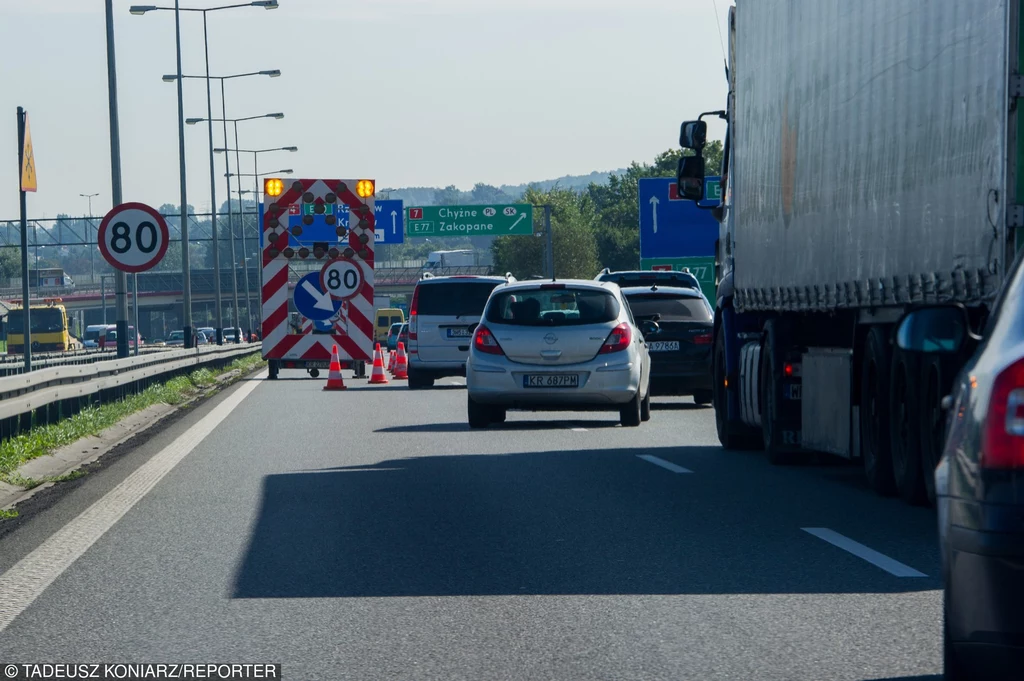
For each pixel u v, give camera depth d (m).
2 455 29.28
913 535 21.00
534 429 41.22
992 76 19.53
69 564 19.16
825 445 28.53
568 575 18.05
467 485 27.47
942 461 11.27
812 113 28.58
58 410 36.66
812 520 22.61
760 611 15.84
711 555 19.38
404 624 15.38
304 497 25.91
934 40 21.84
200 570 18.64
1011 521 10.06
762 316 33.88
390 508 24.36
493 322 40.31
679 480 28.20
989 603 10.18
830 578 17.66
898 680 12.80
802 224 29.22
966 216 20.50
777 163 31.30
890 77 23.92
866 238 25.14
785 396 30.80
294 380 76.81
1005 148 19.09
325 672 13.38
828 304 27.41
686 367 50.12
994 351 10.76
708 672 13.20
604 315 40.25
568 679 13.02
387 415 48.00
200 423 44.66
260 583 17.72
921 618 15.38
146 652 14.23
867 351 26.11
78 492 27.02
